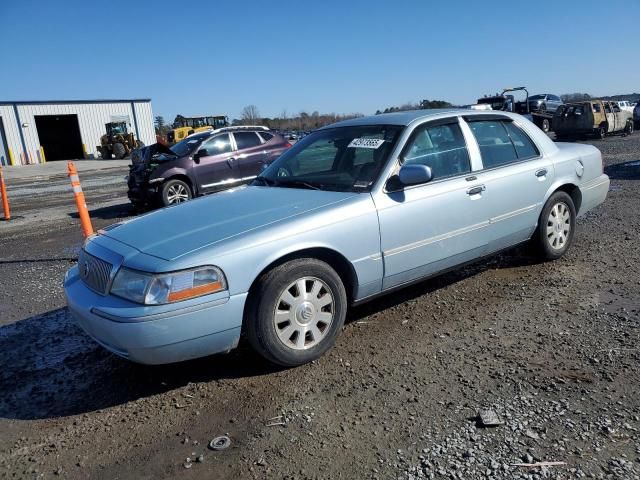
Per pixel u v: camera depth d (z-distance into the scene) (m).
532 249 5.32
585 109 22.53
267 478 2.54
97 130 44.53
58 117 43.56
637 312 4.09
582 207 5.66
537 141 5.21
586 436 2.68
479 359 3.55
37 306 5.41
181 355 3.22
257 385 3.41
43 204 14.84
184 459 2.73
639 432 2.68
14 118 40.31
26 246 8.77
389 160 4.05
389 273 3.95
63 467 2.76
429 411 2.99
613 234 6.42
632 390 3.06
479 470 2.49
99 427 3.10
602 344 3.63
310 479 2.52
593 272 5.07
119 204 13.64
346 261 3.72
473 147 4.60
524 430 2.76
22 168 34.91
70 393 3.53
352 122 4.86
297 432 2.88
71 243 8.72
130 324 3.07
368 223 3.78
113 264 3.33
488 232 4.59
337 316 3.70
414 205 4.02
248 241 3.33
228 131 11.64
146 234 3.59
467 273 5.28
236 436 2.89
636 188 9.46
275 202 3.92
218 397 3.31
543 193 5.07
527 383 3.21
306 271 3.51
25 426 3.17
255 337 3.41
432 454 2.63
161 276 3.10
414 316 4.33
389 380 3.36
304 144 4.93
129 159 38.88
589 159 5.67
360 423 2.93
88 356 4.11
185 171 10.91
